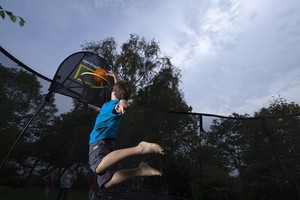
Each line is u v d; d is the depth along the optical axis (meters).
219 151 5.54
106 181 1.84
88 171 3.71
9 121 3.36
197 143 5.42
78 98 3.77
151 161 4.68
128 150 1.74
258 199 5.11
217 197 5.12
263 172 5.20
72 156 3.76
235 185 5.41
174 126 5.29
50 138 3.70
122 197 2.53
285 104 14.34
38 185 3.39
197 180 5.16
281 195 4.87
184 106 15.09
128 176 1.83
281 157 5.07
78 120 3.96
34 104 3.65
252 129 5.54
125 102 2.12
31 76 3.60
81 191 3.57
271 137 5.27
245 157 5.46
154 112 5.12
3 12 2.22
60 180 3.57
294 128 5.10
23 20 2.30
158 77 17.11
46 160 3.57
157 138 4.97
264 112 14.45
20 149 3.38
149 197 2.79
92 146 1.99
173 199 2.92
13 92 3.40
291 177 4.86
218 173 5.41
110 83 3.52
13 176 3.23
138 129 4.74
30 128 3.56
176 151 5.18
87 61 3.97
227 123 5.66
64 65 3.85
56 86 3.71
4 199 3.02
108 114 2.11
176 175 4.93
